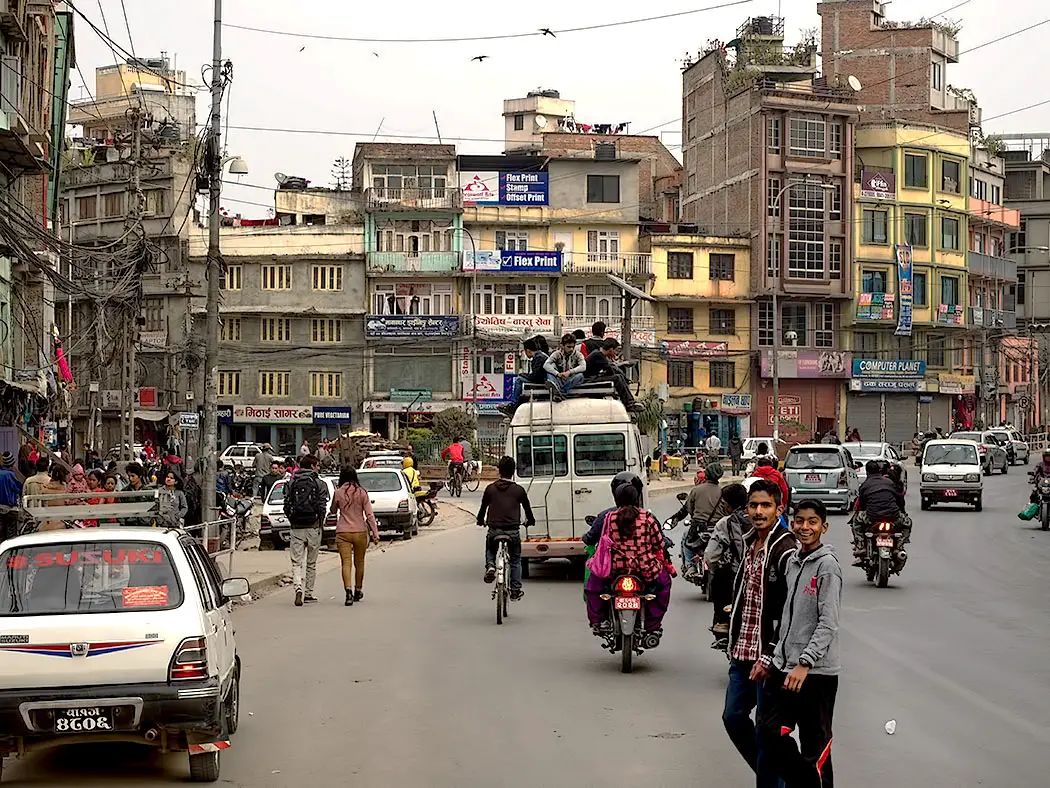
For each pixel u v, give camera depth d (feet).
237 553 88.43
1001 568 73.15
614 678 39.22
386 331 219.00
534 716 33.30
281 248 220.02
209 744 26.25
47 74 100.58
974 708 33.91
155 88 252.83
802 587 22.72
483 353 220.64
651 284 230.07
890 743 29.68
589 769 27.27
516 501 54.54
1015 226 284.61
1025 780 26.12
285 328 221.25
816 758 22.29
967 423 259.19
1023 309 310.45
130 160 124.98
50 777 27.09
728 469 209.56
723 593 40.11
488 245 227.20
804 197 235.20
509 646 46.14
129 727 25.13
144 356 216.74
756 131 234.38
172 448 164.66
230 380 220.43
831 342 240.94
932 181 249.55
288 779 26.61
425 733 31.22
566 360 70.13
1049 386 320.91
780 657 22.67
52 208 111.86
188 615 25.95
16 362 96.68
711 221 250.57
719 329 234.99
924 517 113.80
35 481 59.67
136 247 86.38
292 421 219.20
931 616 53.11
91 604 25.90
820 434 200.75
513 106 328.49
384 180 225.56
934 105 266.57
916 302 247.09
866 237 241.76
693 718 32.99
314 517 60.23
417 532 105.81
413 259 221.66
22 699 24.73
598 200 232.12
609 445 68.03
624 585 40.27
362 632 50.11
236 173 86.58
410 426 219.00
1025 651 43.78
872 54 266.16
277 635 49.26
